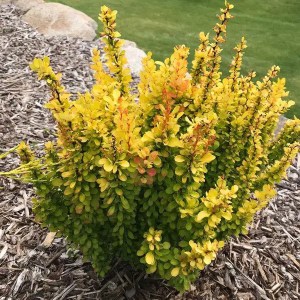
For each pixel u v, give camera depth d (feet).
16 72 17.46
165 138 6.94
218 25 8.30
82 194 7.32
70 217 8.00
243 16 28.73
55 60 19.07
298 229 11.05
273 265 9.90
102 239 8.34
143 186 7.67
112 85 7.64
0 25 22.39
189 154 6.97
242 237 10.51
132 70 19.26
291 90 19.65
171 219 7.70
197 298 8.93
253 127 8.50
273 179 8.79
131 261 8.73
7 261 9.35
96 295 8.73
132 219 7.85
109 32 8.20
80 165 7.08
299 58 22.95
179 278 7.84
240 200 8.47
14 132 13.55
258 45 24.31
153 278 9.12
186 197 7.33
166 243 7.43
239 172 8.73
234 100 8.84
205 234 7.51
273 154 9.91
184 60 7.40
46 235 10.00
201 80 8.29
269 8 30.55
